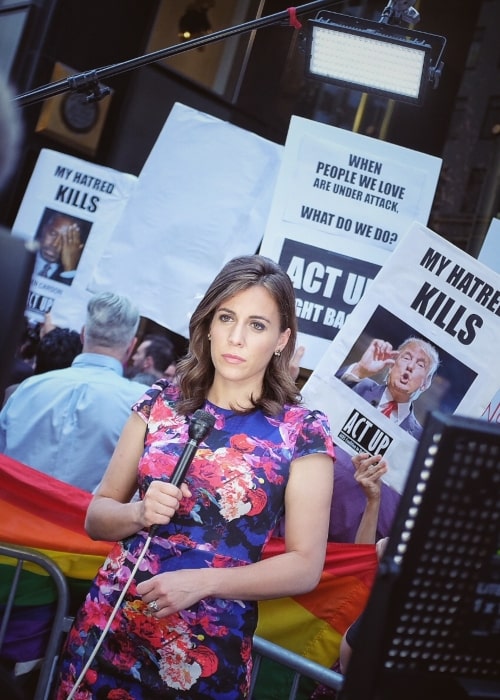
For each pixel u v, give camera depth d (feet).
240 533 6.74
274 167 10.85
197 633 6.67
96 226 11.35
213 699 6.67
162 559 6.73
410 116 15.94
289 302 7.14
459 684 4.00
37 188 11.62
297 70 15.88
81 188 11.46
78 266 11.36
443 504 3.76
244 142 10.84
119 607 6.80
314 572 6.81
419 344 9.11
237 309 6.93
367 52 9.78
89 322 10.43
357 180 9.98
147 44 15.60
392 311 9.12
